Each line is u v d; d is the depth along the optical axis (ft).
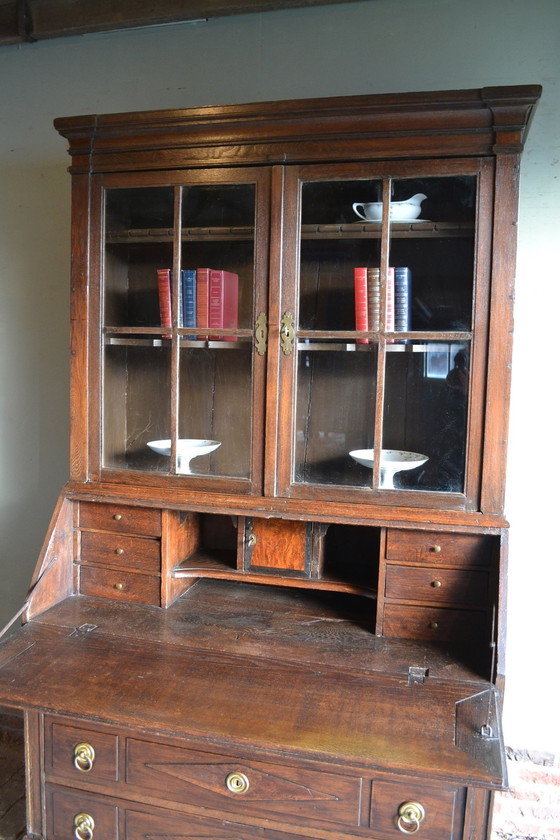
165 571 5.22
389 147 4.50
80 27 6.20
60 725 4.21
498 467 4.45
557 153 5.41
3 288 6.73
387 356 4.65
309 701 4.00
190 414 5.00
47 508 6.80
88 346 5.14
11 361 6.77
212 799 3.98
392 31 5.66
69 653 4.52
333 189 4.65
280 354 4.76
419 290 4.57
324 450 4.76
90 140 4.98
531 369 5.59
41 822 4.34
